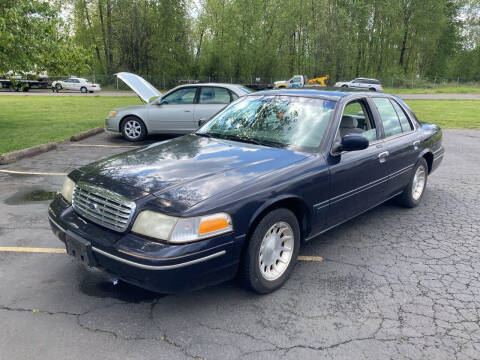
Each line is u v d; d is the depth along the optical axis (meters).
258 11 50.31
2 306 2.98
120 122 10.15
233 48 50.75
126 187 2.88
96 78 45.91
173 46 48.81
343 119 3.93
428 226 4.75
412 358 2.51
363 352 2.55
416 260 3.87
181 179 2.95
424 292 3.29
